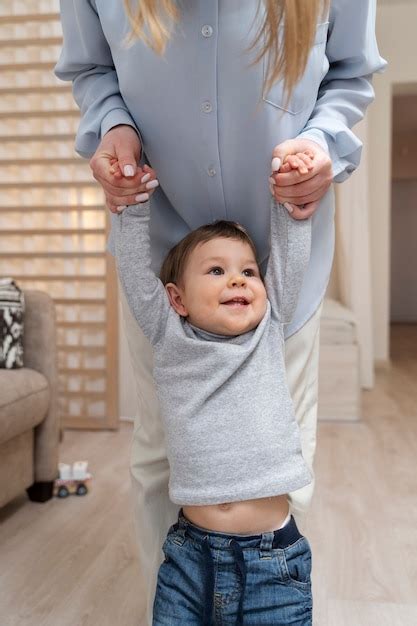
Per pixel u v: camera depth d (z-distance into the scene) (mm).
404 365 4746
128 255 979
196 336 1001
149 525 1164
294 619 923
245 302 986
